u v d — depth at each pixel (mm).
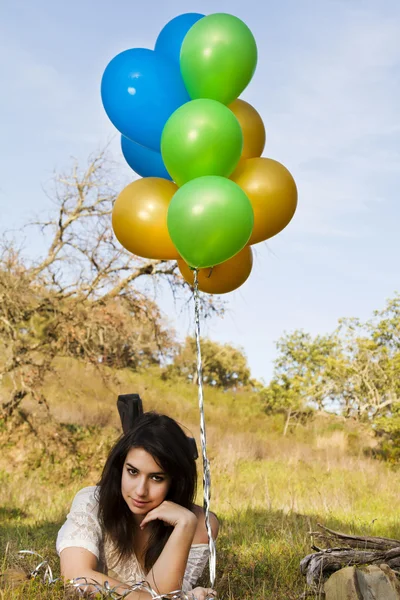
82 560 2467
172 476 2496
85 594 2346
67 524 2584
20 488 10883
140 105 4008
